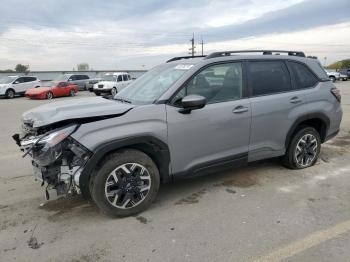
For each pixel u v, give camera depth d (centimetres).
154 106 385
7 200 437
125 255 310
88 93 2864
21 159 635
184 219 374
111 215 378
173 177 407
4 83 2391
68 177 357
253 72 463
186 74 411
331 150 643
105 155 364
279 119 478
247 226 355
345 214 378
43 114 368
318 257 298
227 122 427
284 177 496
